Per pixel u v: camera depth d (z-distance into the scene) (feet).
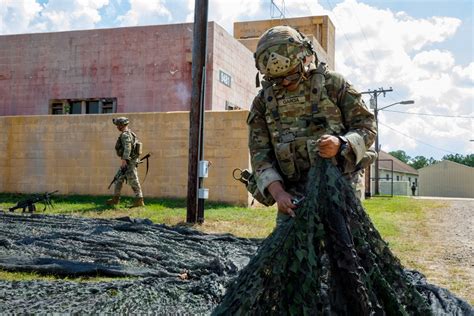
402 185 168.55
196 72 33.83
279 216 9.05
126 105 66.54
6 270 17.31
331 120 8.80
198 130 33.24
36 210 37.78
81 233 24.70
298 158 8.89
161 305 12.21
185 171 47.24
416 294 8.18
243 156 45.21
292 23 101.04
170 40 65.26
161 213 36.81
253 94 76.43
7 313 11.05
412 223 42.22
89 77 67.82
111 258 19.66
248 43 82.53
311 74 8.96
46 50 69.36
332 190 7.80
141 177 48.14
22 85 70.13
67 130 50.49
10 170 51.70
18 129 51.65
